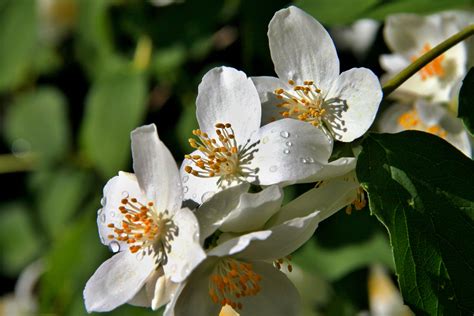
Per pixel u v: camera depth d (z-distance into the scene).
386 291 0.39
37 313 0.44
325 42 0.29
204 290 0.28
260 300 0.29
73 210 0.44
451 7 0.32
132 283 0.28
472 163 0.28
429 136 0.28
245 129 0.29
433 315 0.27
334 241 0.37
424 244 0.28
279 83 0.30
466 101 0.29
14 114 0.45
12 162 0.45
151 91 0.41
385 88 0.29
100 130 0.39
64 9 0.43
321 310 0.38
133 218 0.29
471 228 0.28
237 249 0.27
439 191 0.28
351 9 0.32
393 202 0.28
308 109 0.29
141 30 0.40
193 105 0.40
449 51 0.34
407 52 0.35
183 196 0.29
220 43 0.40
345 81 0.29
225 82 0.29
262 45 0.37
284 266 0.37
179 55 0.39
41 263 0.45
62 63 0.44
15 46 0.43
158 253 0.28
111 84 0.40
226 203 0.28
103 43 0.41
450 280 0.27
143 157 0.29
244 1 0.37
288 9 0.29
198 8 0.39
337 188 0.28
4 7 0.43
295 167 0.28
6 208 0.45
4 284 0.48
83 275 0.42
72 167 0.44
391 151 0.28
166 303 0.28
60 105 0.44
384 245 0.37
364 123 0.29
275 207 0.28
